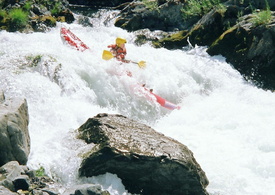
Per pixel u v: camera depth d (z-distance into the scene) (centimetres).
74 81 1772
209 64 2172
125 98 1850
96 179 1190
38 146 1291
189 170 1184
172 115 1791
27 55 1900
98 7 3662
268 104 1841
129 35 2592
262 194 1270
